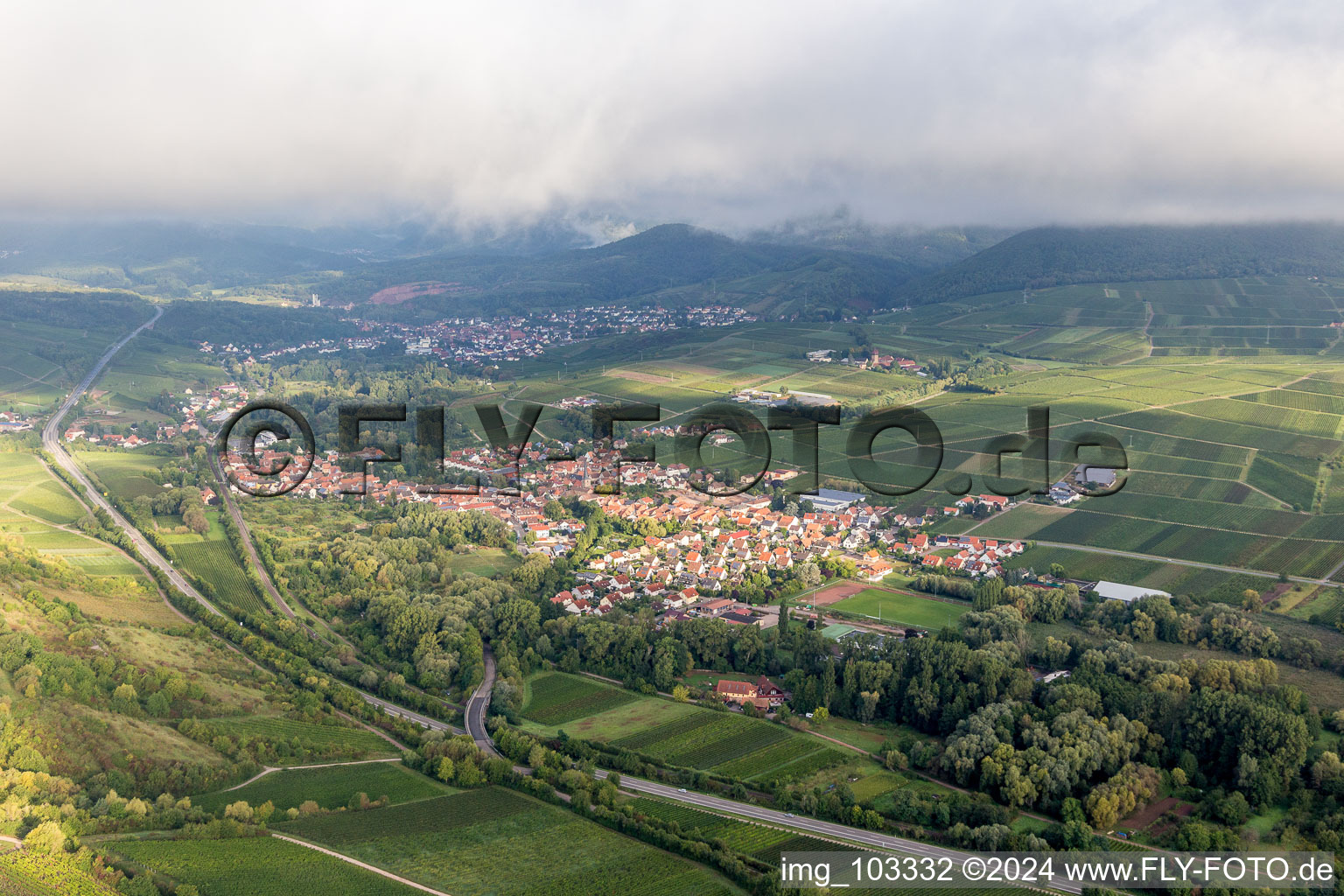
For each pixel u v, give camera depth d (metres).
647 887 175.12
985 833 185.50
